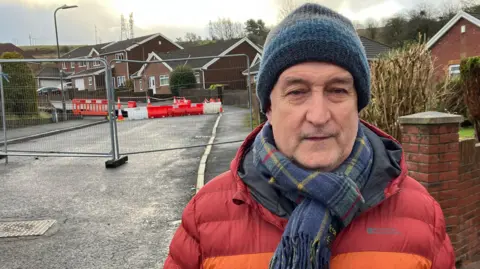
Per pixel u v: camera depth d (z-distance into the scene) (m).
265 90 1.44
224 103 22.80
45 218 5.06
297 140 1.32
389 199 1.37
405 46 6.61
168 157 9.27
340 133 1.32
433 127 3.24
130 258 3.80
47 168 8.51
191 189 6.23
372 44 26.17
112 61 8.60
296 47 1.29
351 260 1.26
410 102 5.43
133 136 13.59
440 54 27.75
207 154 9.16
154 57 44.66
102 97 13.27
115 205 5.54
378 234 1.29
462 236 3.59
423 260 1.29
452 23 26.64
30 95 11.30
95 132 14.80
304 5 1.41
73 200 5.88
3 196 6.27
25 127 14.17
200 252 1.44
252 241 1.33
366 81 1.38
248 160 1.51
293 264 1.15
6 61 8.30
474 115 7.35
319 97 1.30
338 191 1.21
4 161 9.63
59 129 15.09
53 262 3.76
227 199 1.44
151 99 22.23
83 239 4.31
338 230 1.26
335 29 1.30
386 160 1.42
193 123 17.31
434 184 3.28
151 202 5.62
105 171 7.95
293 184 1.26
